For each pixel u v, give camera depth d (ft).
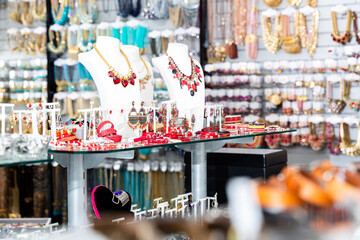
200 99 13.01
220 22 22.09
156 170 22.20
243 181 3.52
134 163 22.43
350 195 3.49
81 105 23.20
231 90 21.59
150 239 3.26
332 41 20.92
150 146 9.09
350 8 20.08
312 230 3.26
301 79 20.57
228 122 13.92
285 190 3.48
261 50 22.27
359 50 19.63
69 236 4.83
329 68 20.13
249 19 21.76
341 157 20.45
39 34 23.95
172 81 12.64
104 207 8.27
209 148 12.62
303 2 21.16
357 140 19.74
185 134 11.36
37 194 19.19
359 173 3.99
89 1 23.54
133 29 22.86
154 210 8.55
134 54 13.34
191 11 21.94
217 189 13.93
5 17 25.18
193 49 22.26
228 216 3.40
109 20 24.54
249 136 12.11
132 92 11.91
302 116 20.54
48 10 23.72
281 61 20.85
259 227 3.28
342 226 3.31
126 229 3.28
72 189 8.98
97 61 11.76
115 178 20.81
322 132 20.38
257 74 21.58
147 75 13.78
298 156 21.29
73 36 23.41
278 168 14.19
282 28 21.27
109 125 11.05
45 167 22.21
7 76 24.41
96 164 9.11
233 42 22.00
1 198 18.58
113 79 11.62
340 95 20.11
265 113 21.67
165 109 12.16
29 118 9.54
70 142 9.44
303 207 3.44
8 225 7.68
